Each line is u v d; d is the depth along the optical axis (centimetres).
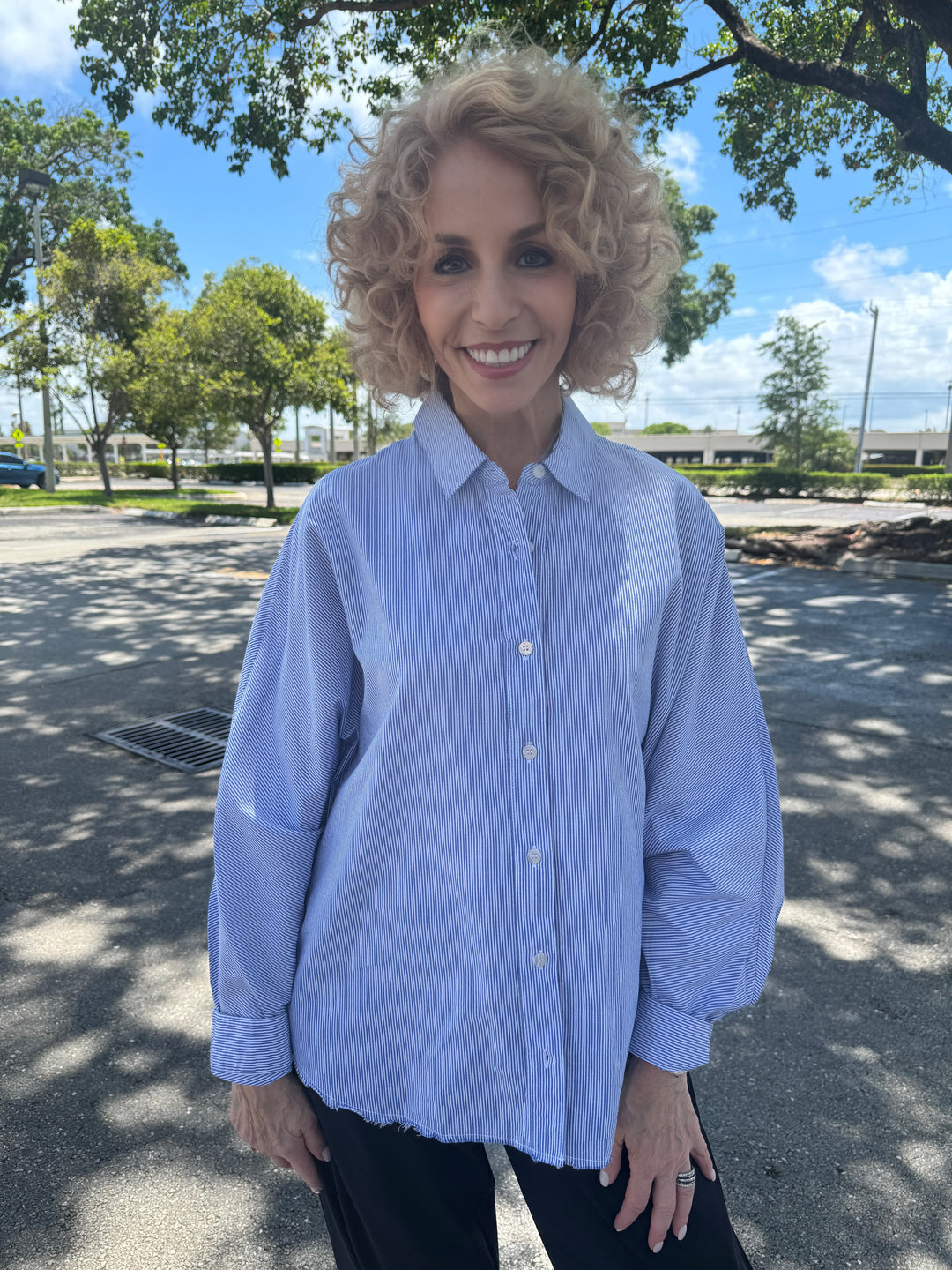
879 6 843
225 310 1878
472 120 81
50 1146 193
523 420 91
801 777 405
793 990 246
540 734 84
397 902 90
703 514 92
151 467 5031
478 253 84
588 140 83
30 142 2677
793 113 1113
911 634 698
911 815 363
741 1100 205
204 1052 223
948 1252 166
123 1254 167
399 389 101
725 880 88
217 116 977
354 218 92
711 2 849
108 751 447
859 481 3070
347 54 1000
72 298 2292
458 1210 97
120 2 911
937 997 242
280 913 95
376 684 88
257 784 95
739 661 94
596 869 85
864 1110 202
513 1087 88
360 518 88
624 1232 92
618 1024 87
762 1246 168
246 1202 179
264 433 2020
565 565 85
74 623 762
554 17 836
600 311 96
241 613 805
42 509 2150
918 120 841
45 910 292
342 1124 95
